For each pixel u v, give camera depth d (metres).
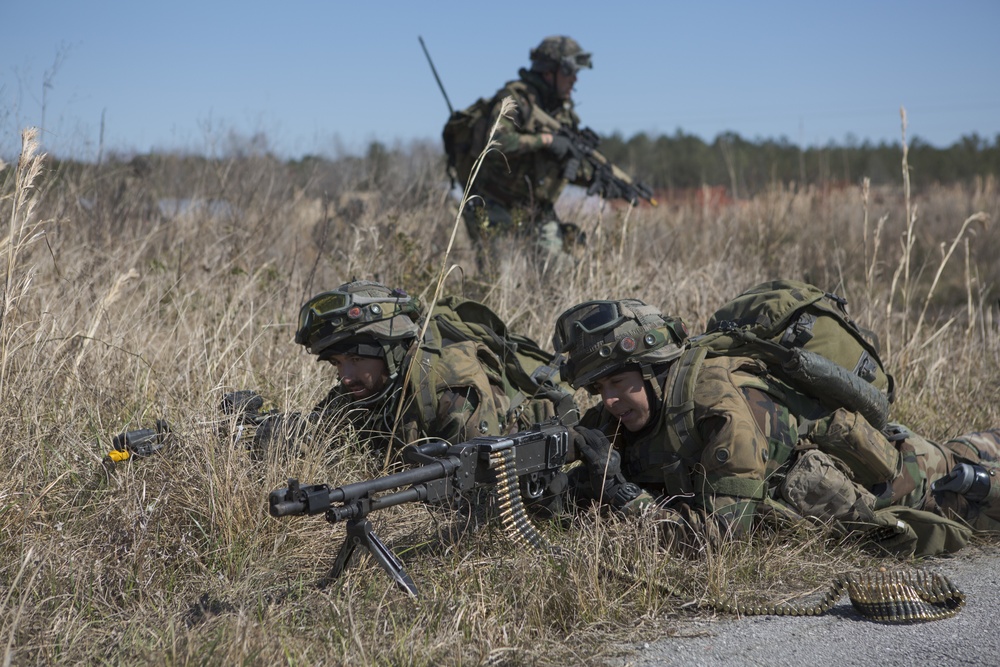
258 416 7.68
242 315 10.59
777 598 6.21
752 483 6.45
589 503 7.11
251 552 6.34
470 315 8.18
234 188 16.09
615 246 14.75
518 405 8.02
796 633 5.69
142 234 14.28
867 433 6.86
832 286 16.38
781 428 6.73
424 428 7.36
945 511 7.29
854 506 6.72
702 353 6.79
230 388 8.40
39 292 9.80
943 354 11.53
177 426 7.38
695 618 5.92
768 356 6.96
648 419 6.78
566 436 6.56
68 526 6.49
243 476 6.71
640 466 6.94
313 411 7.97
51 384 7.92
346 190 18.20
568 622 5.70
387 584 5.95
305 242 14.84
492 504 6.78
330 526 6.73
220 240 13.45
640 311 6.70
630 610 5.89
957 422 9.85
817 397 7.02
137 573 6.04
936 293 20.62
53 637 5.27
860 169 52.06
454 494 6.15
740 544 6.47
